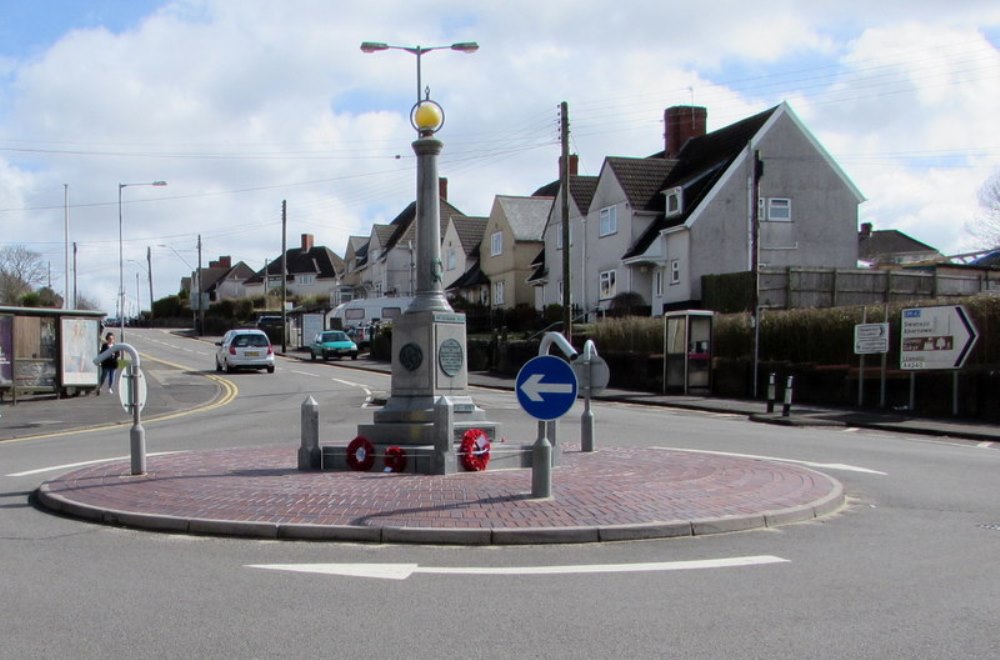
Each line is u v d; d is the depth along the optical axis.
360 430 11.30
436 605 5.70
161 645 5.00
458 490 9.12
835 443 15.21
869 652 4.85
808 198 38.97
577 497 8.80
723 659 4.74
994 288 34.69
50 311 26.23
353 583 6.22
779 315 26.11
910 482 10.90
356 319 60.44
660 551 7.15
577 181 48.69
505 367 37.97
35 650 4.93
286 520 7.81
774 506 8.57
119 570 6.65
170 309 105.50
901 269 34.75
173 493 9.23
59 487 9.85
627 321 32.00
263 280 108.06
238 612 5.59
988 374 19.75
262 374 37.97
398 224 81.62
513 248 55.53
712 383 27.83
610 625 5.30
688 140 46.03
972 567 6.70
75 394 27.64
